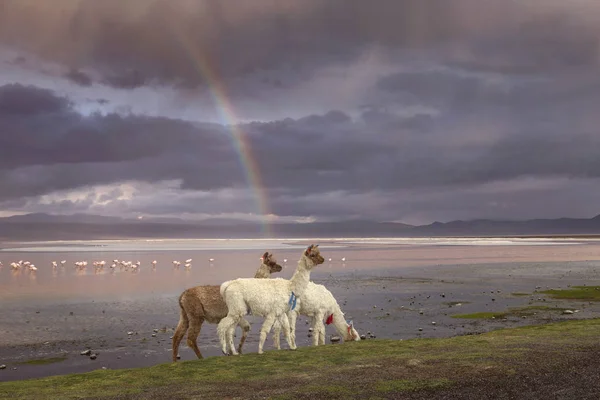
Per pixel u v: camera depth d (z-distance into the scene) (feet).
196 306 43.52
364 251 293.23
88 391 30.45
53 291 103.40
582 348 38.09
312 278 127.75
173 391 29.86
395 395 28.04
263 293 42.32
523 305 80.64
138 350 51.03
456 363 34.19
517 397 27.61
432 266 169.27
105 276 137.80
